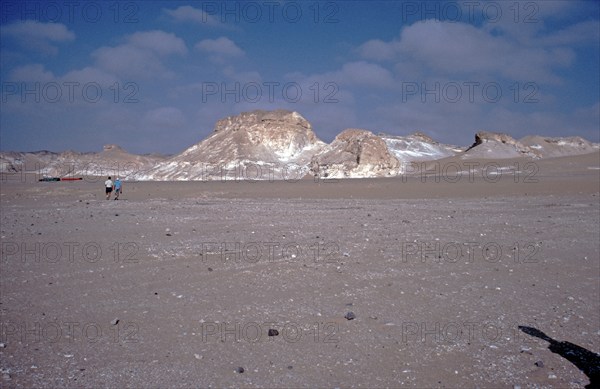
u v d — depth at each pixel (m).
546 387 7.74
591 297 12.33
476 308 11.36
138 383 7.65
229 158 125.38
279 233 20.98
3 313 10.77
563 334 9.88
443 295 12.27
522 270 14.97
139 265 15.06
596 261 16.25
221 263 15.31
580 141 183.38
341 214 29.06
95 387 7.51
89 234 20.69
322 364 8.42
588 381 7.93
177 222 24.80
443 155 165.50
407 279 13.66
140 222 24.80
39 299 11.77
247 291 12.44
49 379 7.74
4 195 50.09
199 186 60.34
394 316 10.77
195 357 8.62
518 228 22.88
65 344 9.15
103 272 14.25
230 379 7.84
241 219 26.22
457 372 8.20
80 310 11.00
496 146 127.25
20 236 20.16
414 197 45.47
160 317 10.59
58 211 31.14
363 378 7.95
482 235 20.78
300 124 139.75
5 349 8.88
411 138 176.75
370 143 104.69
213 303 11.52
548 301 11.95
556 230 22.36
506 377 8.05
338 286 12.89
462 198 43.16
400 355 8.82
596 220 25.88
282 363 8.45
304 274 14.03
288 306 11.32
